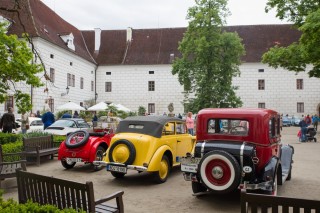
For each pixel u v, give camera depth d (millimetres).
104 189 8750
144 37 53812
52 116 19875
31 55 13086
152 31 54406
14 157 10875
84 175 10594
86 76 47719
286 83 49531
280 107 49562
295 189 8695
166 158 9672
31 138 12445
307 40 18703
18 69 12547
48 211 4129
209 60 33062
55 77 37500
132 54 52031
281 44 50844
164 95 50281
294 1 24234
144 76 50875
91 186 4293
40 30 34844
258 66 49969
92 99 48562
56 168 11789
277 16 25000
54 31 40812
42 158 13680
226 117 7668
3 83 14031
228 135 7590
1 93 14375
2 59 12172
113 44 53500
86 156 10977
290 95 49438
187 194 8227
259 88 49969
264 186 6883
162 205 7266
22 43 12859
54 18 44312
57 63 38031
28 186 5172
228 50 32906
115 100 51219
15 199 7445
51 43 35969
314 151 16891
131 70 51125
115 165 9125
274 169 7152
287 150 9523
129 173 10906
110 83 51531
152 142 9266
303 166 12211
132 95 50938
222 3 32781
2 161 8695
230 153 7082
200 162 7004
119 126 9945
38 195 5004
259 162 7230
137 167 8875
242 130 7477
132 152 9047
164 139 9664
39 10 40312
